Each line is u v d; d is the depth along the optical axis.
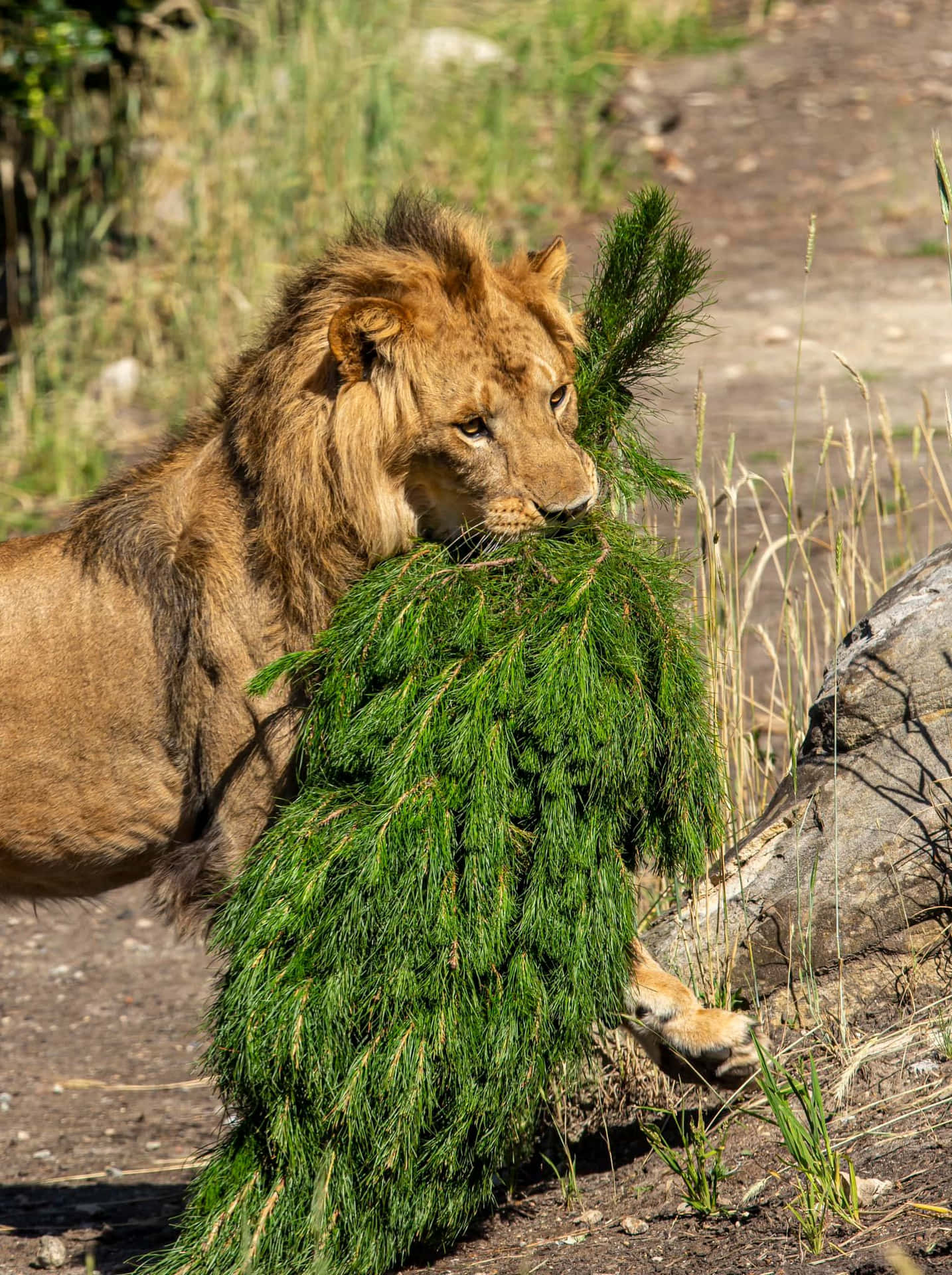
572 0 34.59
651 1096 7.44
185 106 23.81
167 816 7.41
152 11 23.05
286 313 6.96
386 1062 6.12
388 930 6.13
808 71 32.25
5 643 7.38
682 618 6.80
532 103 29.59
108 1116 9.45
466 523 6.81
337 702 6.40
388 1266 6.52
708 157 28.95
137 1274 6.55
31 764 7.42
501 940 6.16
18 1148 9.07
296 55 24.25
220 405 7.36
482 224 7.08
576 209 26.41
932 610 7.12
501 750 6.16
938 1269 5.08
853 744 7.14
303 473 6.61
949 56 32.44
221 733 7.04
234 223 21.77
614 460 7.34
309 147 23.06
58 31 20.59
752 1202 6.11
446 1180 6.36
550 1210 6.88
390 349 6.47
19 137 22.89
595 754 6.20
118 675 7.25
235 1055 6.27
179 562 7.03
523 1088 6.27
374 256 6.74
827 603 12.58
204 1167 6.57
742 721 8.57
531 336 6.64
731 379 19.64
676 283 7.23
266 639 6.89
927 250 24.17
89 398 19.59
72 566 7.42
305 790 6.54
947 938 6.90
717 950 7.16
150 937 12.19
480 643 6.36
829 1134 6.33
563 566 6.53
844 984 7.04
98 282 21.44
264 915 6.26
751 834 7.36
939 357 19.64
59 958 11.87
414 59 27.73
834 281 23.30
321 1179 5.95
